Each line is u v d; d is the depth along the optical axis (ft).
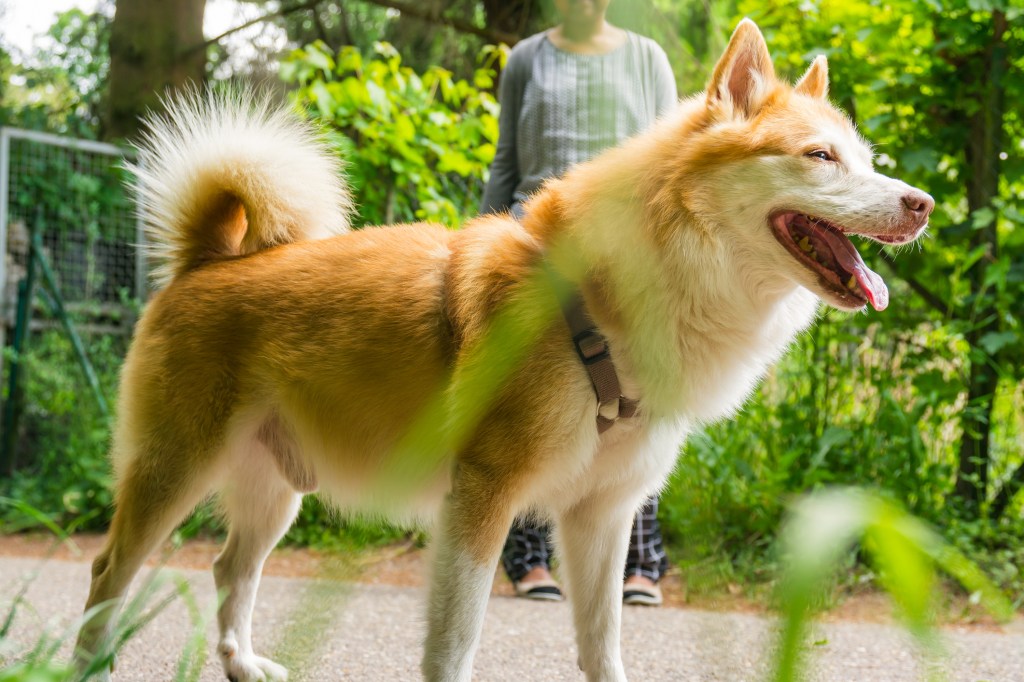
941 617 12.98
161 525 9.67
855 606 14.17
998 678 10.28
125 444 10.03
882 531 2.18
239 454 9.94
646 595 14.47
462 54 31.86
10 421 25.31
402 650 11.49
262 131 10.62
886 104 18.66
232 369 9.71
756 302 8.31
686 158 8.16
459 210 21.70
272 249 10.41
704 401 8.39
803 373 18.11
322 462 9.71
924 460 17.02
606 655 8.85
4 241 26.43
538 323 7.93
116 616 9.33
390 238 9.82
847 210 7.84
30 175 28.68
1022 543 16.28
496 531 8.05
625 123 10.51
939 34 17.94
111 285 29.71
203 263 10.55
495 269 8.48
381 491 7.84
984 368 17.62
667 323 8.06
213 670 10.47
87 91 41.19
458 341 8.69
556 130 12.01
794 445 17.11
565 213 8.47
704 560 3.37
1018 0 16.70
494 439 8.00
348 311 9.35
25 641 11.27
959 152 18.65
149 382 9.87
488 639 12.25
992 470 18.10
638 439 8.43
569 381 8.05
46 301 26.78
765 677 3.04
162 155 10.82
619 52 10.94
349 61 21.72
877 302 8.00
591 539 8.91
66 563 18.15
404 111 21.83
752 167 8.02
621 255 8.03
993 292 17.65
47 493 23.58
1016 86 17.24
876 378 17.90
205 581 15.88
